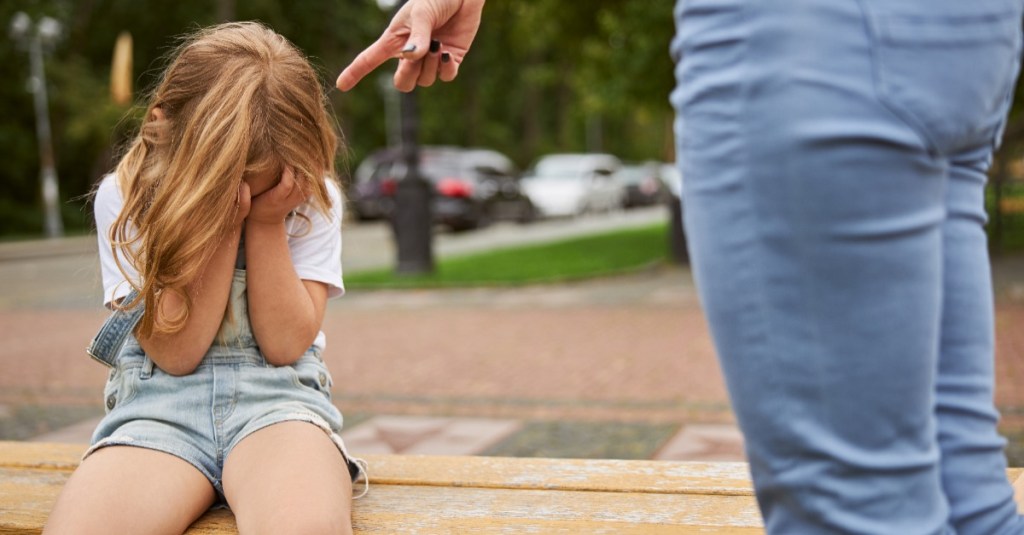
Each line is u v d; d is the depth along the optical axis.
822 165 0.74
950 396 0.94
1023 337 6.22
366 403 4.81
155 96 1.74
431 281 10.52
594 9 14.06
